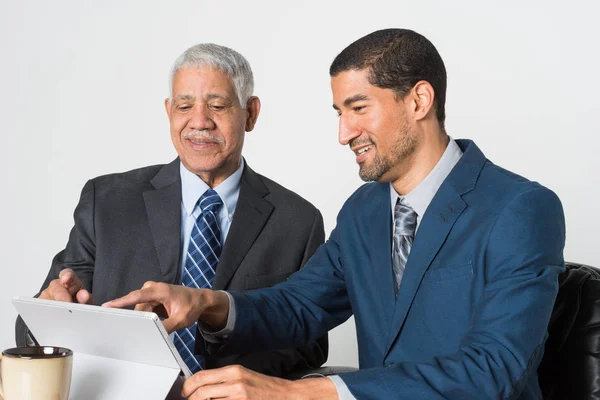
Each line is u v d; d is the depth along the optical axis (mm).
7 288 3008
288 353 1792
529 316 1237
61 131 2980
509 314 1238
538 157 2695
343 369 1770
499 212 1336
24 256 3002
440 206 1404
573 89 2664
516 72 2707
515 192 1350
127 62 2949
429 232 1400
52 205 2984
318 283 1641
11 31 3002
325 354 1918
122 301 1290
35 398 1011
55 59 2980
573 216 2668
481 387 1169
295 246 1858
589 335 1428
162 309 1403
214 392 1110
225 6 2920
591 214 2654
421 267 1394
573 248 2670
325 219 2867
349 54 1417
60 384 1029
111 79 2957
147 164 2939
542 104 2689
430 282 1382
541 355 1340
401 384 1165
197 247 1804
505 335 1217
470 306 1342
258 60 2908
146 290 1331
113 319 1056
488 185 1398
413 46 1409
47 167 2986
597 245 2652
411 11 2793
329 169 2871
